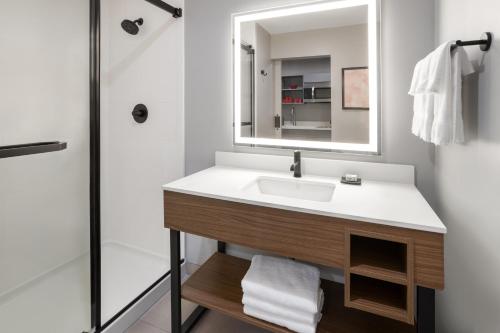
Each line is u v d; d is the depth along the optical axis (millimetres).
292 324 1139
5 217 1656
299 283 1200
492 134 751
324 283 1499
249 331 1521
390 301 983
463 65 855
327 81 1526
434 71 872
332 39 1498
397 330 1169
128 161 2182
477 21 843
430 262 871
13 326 1463
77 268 1983
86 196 2125
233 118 1749
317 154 1563
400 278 907
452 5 1060
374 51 1395
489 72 768
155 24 1953
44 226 1858
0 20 1587
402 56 1349
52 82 1877
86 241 2141
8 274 1674
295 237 1056
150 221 2129
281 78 1629
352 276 1147
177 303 1354
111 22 2158
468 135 921
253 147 1720
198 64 1818
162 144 2010
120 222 2273
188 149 1910
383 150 1424
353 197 1145
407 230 890
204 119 1839
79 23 2025
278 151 1667
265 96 1671
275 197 1148
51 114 1878
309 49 1553
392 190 1247
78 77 2035
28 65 1735
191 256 1981
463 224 973
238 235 1159
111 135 2240
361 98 1453
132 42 2066
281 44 1612
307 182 1434
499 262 719
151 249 2148
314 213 1011
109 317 1540
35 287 1763
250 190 1362
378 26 1376
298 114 1607
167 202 1310
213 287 1435
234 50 1707
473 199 885
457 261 1039
